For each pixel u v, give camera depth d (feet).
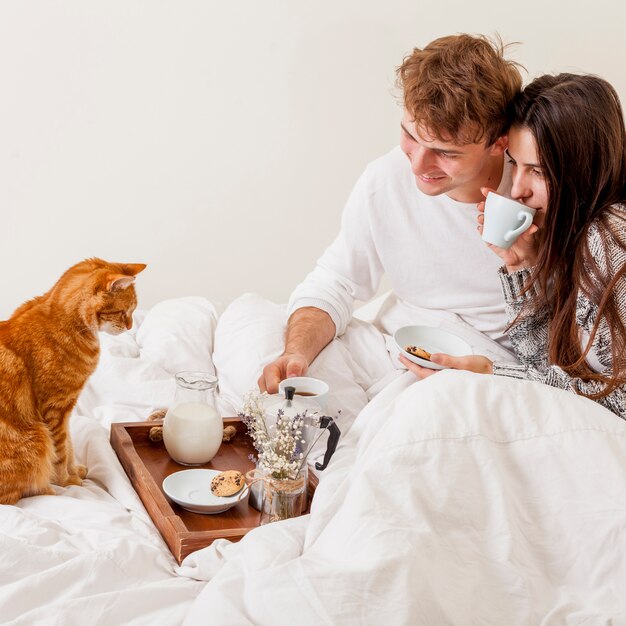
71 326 5.04
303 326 6.31
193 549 4.25
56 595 3.72
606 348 4.83
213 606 3.39
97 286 5.14
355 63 10.36
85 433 5.46
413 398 4.13
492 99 4.98
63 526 4.34
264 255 10.68
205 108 10.08
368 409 5.28
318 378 6.05
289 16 10.05
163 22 9.73
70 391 5.04
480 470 3.86
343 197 10.75
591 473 3.89
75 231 10.03
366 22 10.25
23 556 3.89
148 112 9.93
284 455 4.51
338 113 10.47
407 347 5.51
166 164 10.12
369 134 10.62
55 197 9.90
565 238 5.04
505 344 6.59
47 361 4.92
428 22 10.38
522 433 4.01
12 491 4.65
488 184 5.86
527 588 3.55
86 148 9.86
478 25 10.44
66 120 9.73
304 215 10.68
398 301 7.09
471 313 6.59
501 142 5.30
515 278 5.39
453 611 3.37
